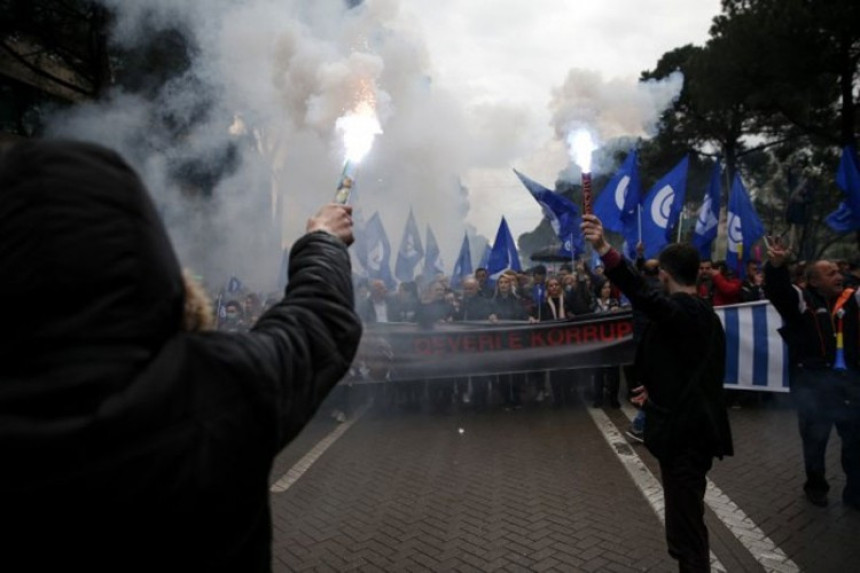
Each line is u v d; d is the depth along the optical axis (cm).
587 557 386
